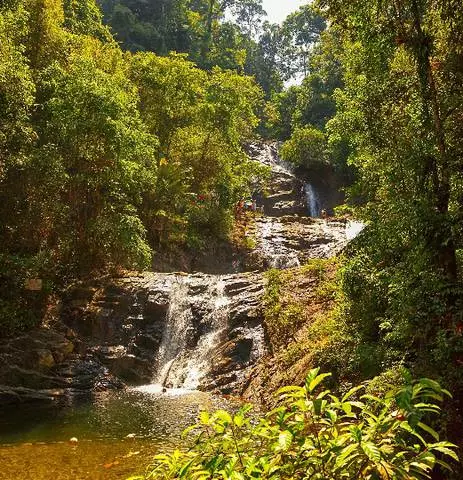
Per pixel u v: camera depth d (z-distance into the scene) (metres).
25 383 11.04
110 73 21.41
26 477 5.90
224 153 25.14
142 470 6.10
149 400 10.59
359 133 8.59
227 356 12.38
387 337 6.44
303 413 2.43
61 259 14.95
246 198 31.42
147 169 18.03
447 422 4.96
